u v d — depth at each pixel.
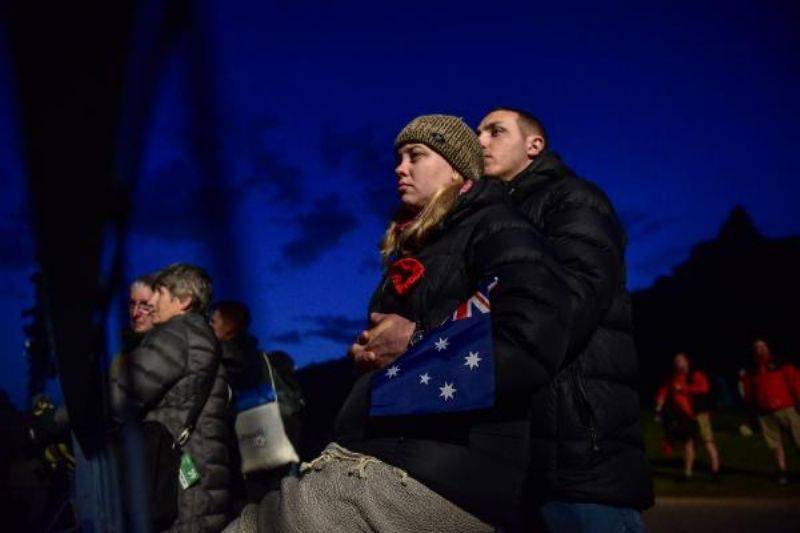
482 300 1.57
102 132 0.46
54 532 3.74
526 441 1.56
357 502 1.48
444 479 1.47
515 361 1.48
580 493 2.26
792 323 50.81
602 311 2.24
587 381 2.30
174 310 3.17
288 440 3.51
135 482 1.31
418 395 1.49
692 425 11.95
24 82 0.43
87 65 0.44
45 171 0.49
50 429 3.55
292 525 1.52
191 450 2.93
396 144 1.92
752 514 9.15
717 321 52.34
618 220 2.53
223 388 3.12
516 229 1.67
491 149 3.00
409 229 1.81
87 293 0.65
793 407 11.30
